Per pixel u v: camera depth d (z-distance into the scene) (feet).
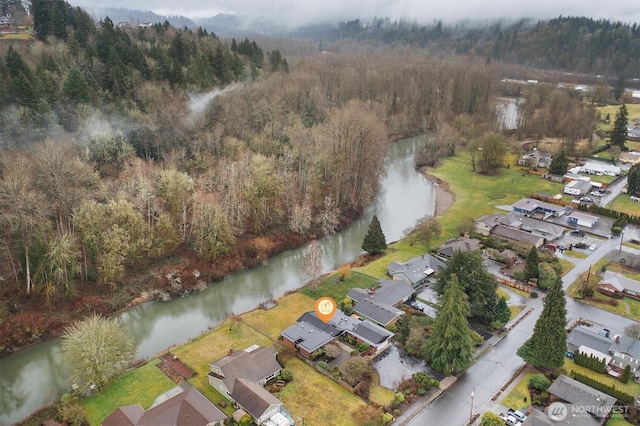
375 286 260.83
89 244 248.32
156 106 372.38
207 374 193.67
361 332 214.07
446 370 190.29
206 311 254.88
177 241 285.84
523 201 380.37
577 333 209.56
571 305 244.42
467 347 189.26
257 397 168.35
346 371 188.24
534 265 260.21
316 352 203.31
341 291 259.19
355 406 176.35
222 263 283.38
